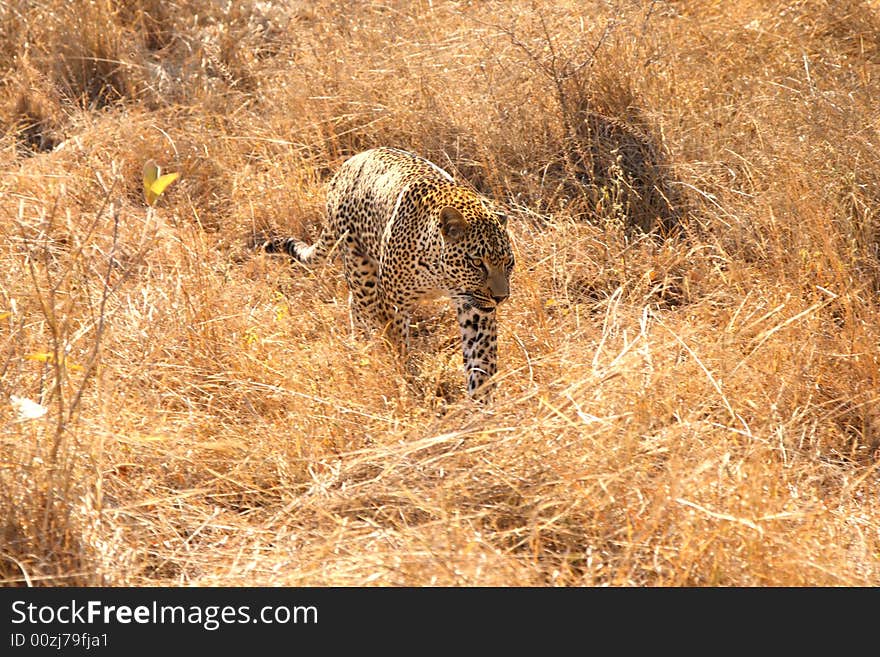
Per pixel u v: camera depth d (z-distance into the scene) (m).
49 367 9.80
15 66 18.86
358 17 19.03
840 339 11.45
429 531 8.12
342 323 12.49
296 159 16.11
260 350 11.09
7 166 15.93
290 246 13.98
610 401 9.43
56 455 8.11
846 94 15.17
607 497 8.20
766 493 8.63
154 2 20.31
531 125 15.80
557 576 7.78
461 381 11.70
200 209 15.34
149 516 8.72
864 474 9.59
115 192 14.90
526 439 8.80
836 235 12.89
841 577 7.78
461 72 17.08
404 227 10.99
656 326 11.42
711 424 9.56
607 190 14.93
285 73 18.19
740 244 13.59
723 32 17.94
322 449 9.59
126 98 18.33
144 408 9.85
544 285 13.01
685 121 15.59
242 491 9.25
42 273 11.91
